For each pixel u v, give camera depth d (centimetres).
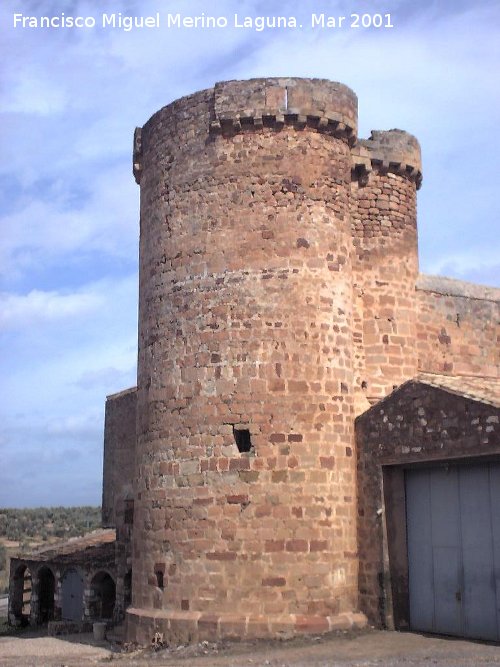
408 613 1586
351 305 1788
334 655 1315
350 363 1742
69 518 8288
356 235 1892
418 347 1931
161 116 1884
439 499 1559
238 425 1628
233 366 1656
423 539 1583
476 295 2091
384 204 1933
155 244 1839
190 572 1596
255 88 1758
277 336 1658
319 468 1620
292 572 1554
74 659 1595
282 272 1688
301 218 1722
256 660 1302
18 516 8194
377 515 1627
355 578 1633
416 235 2003
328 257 1738
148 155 1927
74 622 2416
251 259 1698
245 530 1574
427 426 1546
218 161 1761
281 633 1502
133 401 3033
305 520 1584
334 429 1662
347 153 1847
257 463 1600
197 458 1645
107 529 3170
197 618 1550
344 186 1816
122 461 3073
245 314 1673
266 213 1716
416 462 1573
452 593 1509
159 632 1591
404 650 1337
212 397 1658
